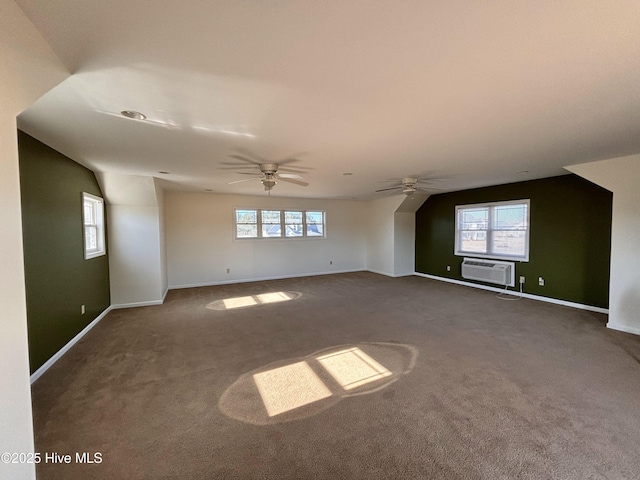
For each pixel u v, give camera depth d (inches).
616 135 105.1
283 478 62.4
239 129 96.1
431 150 124.0
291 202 308.8
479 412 83.6
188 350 128.9
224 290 250.1
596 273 178.5
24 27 44.4
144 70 59.7
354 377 104.2
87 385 100.1
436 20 45.9
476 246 254.1
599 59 57.3
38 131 98.0
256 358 120.4
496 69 61.1
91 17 44.2
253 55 55.2
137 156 131.7
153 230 204.4
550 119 89.4
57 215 124.5
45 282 114.1
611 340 134.3
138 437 74.9
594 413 82.4
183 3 41.8
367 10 43.6
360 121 89.9
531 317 169.9
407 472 63.4
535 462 65.6
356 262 347.9
